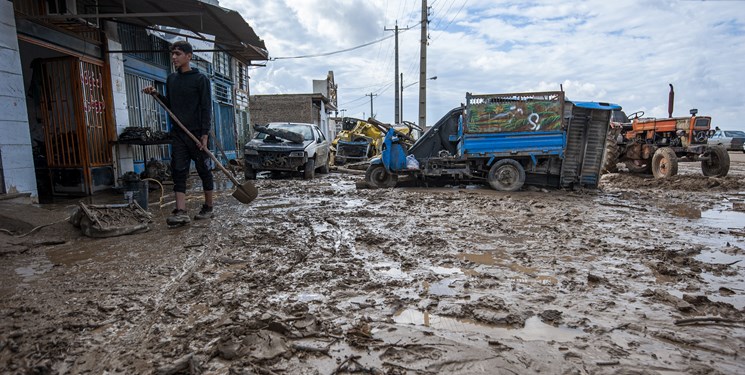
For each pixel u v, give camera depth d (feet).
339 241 14.19
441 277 10.71
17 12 20.59
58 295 9.27
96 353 6.88
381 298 9.27
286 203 22.95
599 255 12.91
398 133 31.37
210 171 17.88
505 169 29.91
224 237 14.56
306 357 6.80
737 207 22.43
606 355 6.94
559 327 7.98
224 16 24.47
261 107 100.99
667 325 8.11
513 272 11.21
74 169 26.35
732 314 8.58
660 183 34.14
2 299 9.02
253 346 7.06
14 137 19.17
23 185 19.60
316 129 43.21
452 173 30.94
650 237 15.35
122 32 32.40
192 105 16.69
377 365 6.57
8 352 6.88
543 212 20.66
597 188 31.07
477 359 6.73
